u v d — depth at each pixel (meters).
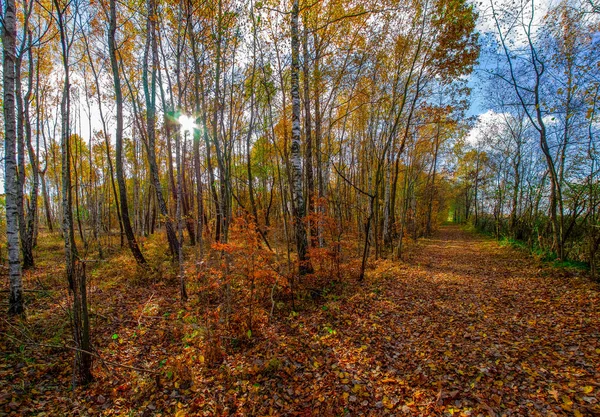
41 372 4.31
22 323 5.41
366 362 4.58
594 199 8.82
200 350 5.19
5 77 5.64
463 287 8.32
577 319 5.36
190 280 9.16
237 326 5.89
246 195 21.88
